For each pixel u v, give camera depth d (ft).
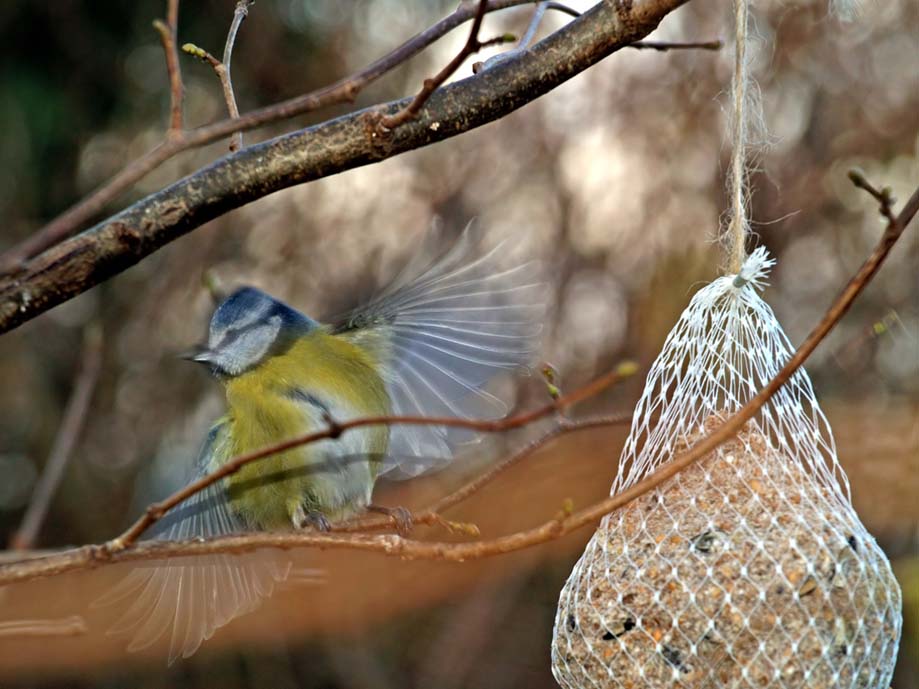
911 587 31.60
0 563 15.96
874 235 39.99
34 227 44.04
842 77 39.73
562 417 20.66
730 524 18.90
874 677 18.51
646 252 40.40
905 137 39.55
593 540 20.13
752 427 20.31
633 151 40.75
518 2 18.69
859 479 37.32
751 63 23.79
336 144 16.79
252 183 16.56
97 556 14.93
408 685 39.22
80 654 36.27
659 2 17.30
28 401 43.98
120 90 44.93
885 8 39.60
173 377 43.83
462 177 41.91
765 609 18.07
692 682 17.99
